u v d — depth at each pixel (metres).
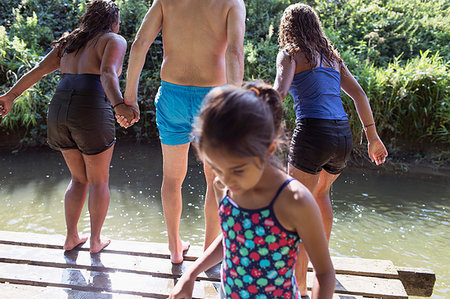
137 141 7.55
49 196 4.95
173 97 2.44
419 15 9.26
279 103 1.29
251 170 1.07
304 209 1.18
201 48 2.38
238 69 2.25
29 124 7.33
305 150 2.22
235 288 1.33
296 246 1.30
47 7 8.86
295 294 1.34
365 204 4.94
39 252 2.70
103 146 2.62
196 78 2.41
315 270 1.27
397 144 7.02
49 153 6.88
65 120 2.55
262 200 1.24
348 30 8.66
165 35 2.45
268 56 7.64
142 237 3.95
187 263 2.60
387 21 8.77
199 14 2.34
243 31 2.32
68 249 2.72
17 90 2.78
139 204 4.76
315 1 9.31
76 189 2.73
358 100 2.50
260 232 1.24
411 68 7.11
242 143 1.01
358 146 6.79
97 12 2.69
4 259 2.60
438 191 5.45
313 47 2.27
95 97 2.58
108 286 2.33
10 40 7.82
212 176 2.46
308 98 2.25
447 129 6.90
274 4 9.15
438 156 6.72
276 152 1.26
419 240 4.03
